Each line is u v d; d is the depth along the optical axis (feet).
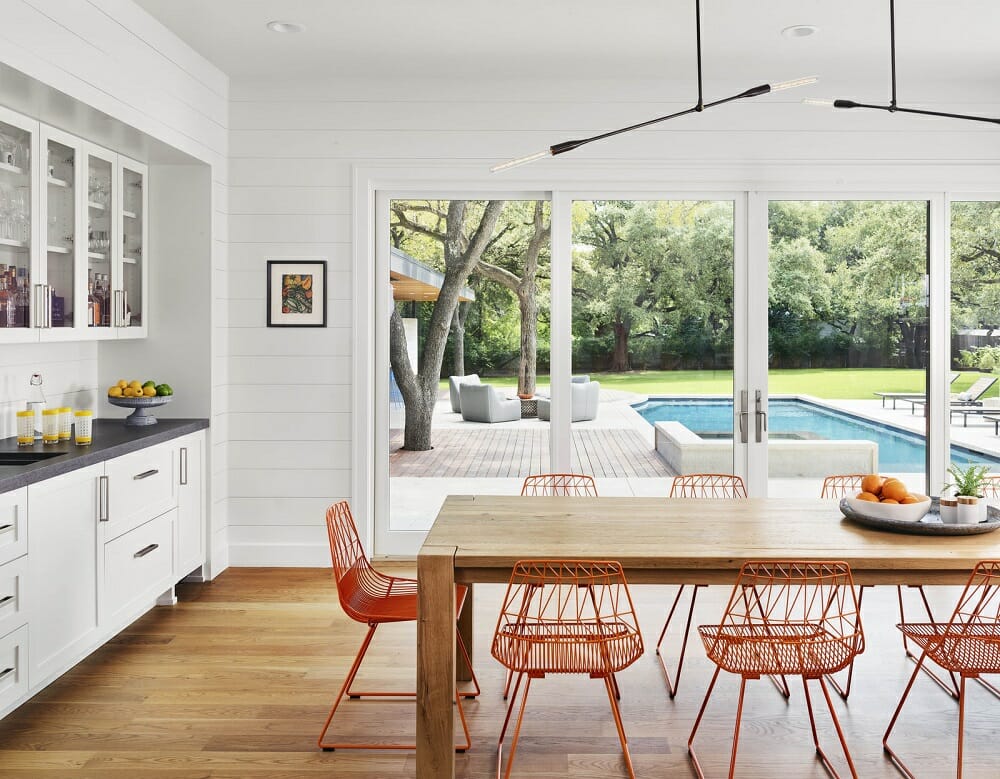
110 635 12.05
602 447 17.19
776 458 17.11
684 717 10.34
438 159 16.65
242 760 9.25
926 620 13.44
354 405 16.80
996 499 12.71
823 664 8.41
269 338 16.79
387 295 17.21
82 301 13.00
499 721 10.25
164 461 13.88
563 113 16.60
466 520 10.53
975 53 14.87
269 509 16.93
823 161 16.56
